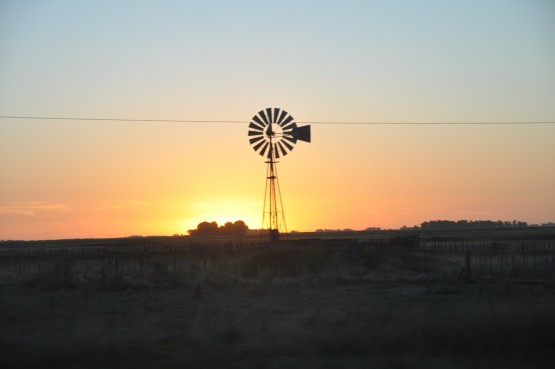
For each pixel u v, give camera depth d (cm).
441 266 5041
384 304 2650
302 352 1511
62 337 1541
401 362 1431
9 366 1412
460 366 1434
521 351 1518
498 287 3462
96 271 4922
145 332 1788
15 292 3847
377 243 6725
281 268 5175
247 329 1784
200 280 4122
